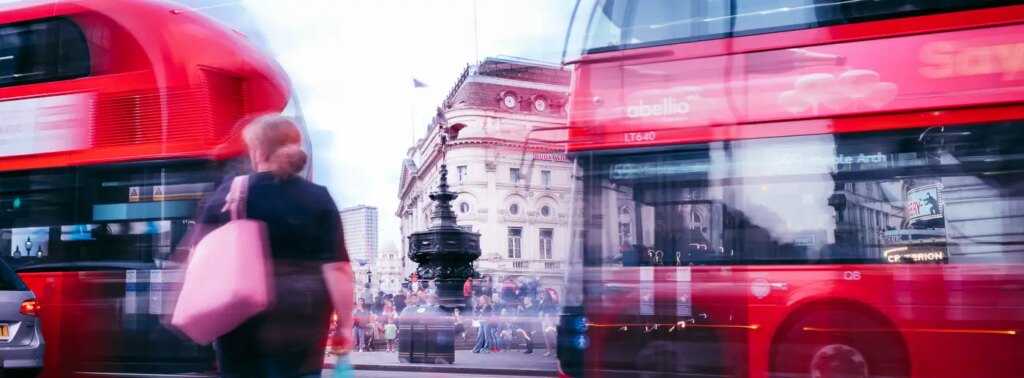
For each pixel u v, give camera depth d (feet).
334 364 13.43
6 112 35.45
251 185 13.03
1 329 31.01
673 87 27.86
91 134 33.91
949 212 24.47
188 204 32.37
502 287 66.18
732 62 27.22
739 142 26.91
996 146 24.02
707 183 27.22
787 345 26.11
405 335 57.41
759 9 27.20
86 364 34.04
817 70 26.17
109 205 33.53
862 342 25.32
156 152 32.81
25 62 35.50
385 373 52.19
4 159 35.24
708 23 27.76
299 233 13.01
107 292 33.58
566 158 29.43
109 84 33.78
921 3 25.31
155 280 32.45
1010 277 23.70
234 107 33.42
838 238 25.71
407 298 67.62
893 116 25.17
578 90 29.25
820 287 25.81
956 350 24.25
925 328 24.58
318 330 13.20
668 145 27.76
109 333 33.60
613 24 29.12
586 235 28.63
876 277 25.18
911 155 24.94
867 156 25.45
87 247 33.91
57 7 35.12
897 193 25.05
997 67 24.16
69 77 34.65
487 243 131.13
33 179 34.78
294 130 13.47
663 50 28.14
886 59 25.41
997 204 23.93
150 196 32.91
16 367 31.04
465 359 58.95
